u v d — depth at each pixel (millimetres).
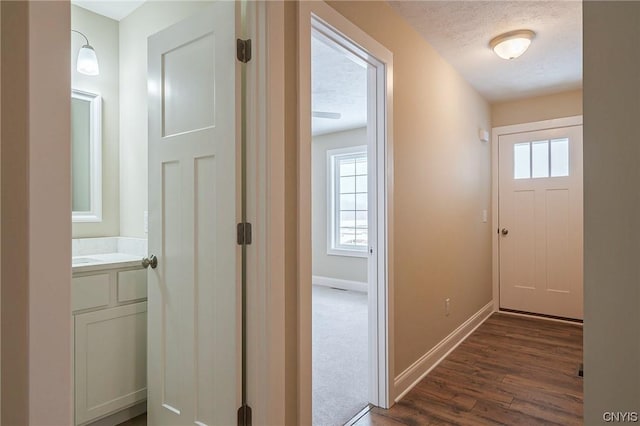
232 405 1479
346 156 5621
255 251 1464
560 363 2744
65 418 899
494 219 4219
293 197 1568
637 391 499
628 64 508
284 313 1510
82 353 1794
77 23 2352
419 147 2604
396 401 2213
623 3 513
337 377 2564
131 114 2453
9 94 837
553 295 3910
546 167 3938
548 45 2787
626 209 507
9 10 841
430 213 2764
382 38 2164
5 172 832
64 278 906
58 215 897
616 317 515
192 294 1634
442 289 2938
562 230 3855
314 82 3545
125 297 1959
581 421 1976
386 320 2160
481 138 3834
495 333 3451
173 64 1722
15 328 842
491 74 3352
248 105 1480
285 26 1530
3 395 831
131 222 2451
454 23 2467
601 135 527
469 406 2146
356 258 5414
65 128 910
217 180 1529
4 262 830
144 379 2023
